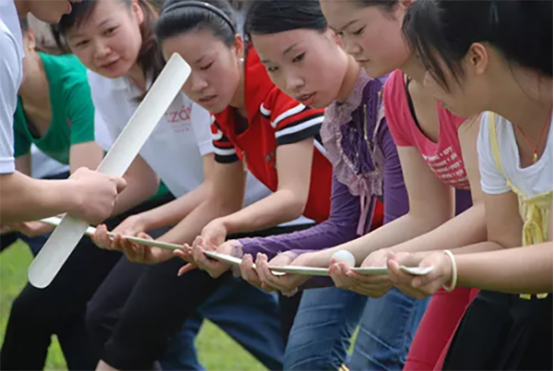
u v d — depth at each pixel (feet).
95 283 26.94
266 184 23.08
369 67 17.46
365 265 16.26
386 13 16.94
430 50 14.69
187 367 27.55
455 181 18.39
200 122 23.95
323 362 22.26
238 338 27.63
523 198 15.26
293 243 20.85
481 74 14.55
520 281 14.47
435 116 17.89
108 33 23.17
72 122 27.37
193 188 25.54
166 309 23.43
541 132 14.78
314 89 19.58
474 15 14.35
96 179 18.69
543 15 14.28
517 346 15.16
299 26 19.22
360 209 21.12
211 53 21.24
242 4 21.56
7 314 37.22
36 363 27.04
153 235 26.21
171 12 21.27
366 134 20.18
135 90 24.88
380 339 20.95
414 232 18.75
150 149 25.21
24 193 17.90
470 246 16.21
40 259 18.45
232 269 20.70
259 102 21.61
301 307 22.76
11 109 17.80
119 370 23.75
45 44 26.91
